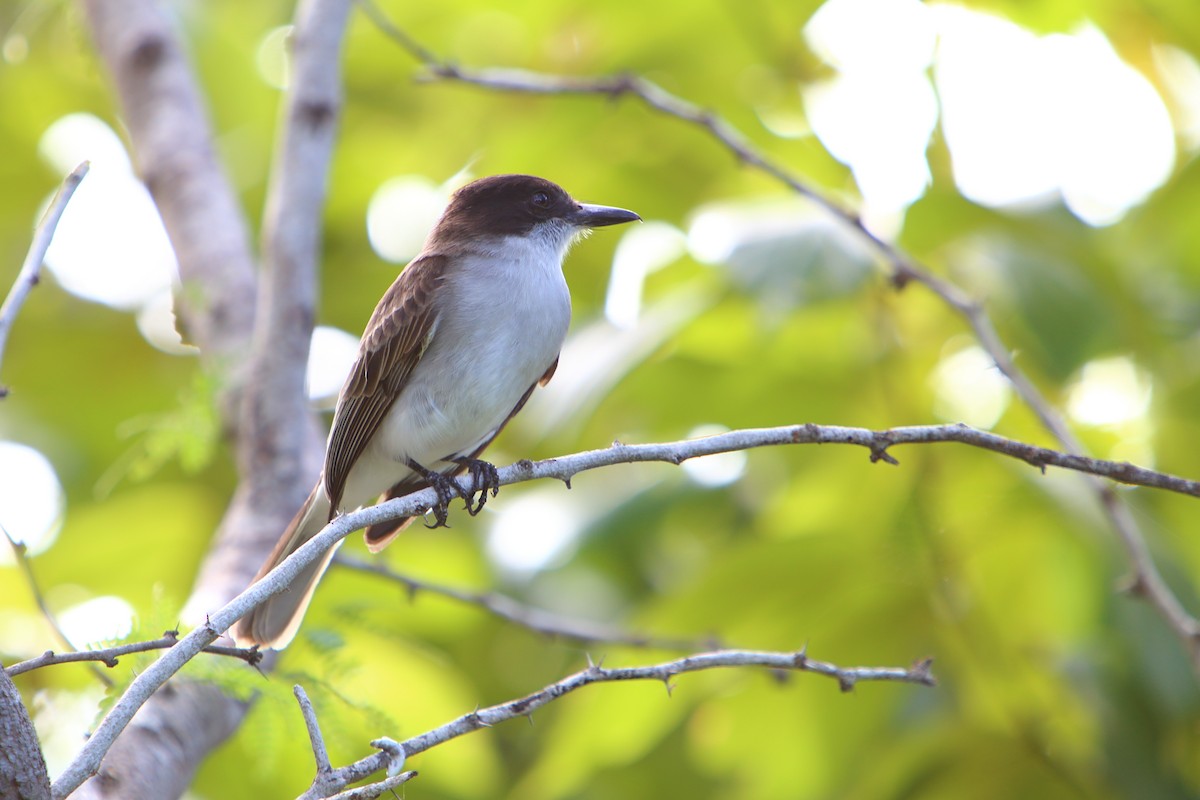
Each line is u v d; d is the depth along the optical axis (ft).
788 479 39.78
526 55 43.70
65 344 43.68
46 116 45.80
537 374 32.83
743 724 35.12
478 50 44.37
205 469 42.09
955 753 33.24
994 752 32.99
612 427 40.37
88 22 35.83
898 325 36.60
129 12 35.19
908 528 32.22
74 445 42.70
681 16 41.34
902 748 33.73
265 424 28.96
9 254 44.29
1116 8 41.39
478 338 31.68
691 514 40.63
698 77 42.57
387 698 33.32
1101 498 27.61
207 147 34.12
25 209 45.03
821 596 33.35
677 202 42.45
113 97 35.55
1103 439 37.42
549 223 34.32
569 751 33.58
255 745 22.79
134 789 21.18
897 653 33.78
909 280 31.27
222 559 27.73
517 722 41.98
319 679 21.77
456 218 34.35
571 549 38.70
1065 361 33.65
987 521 33.60
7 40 43.86
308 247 29.53
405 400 31.58
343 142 45.16
